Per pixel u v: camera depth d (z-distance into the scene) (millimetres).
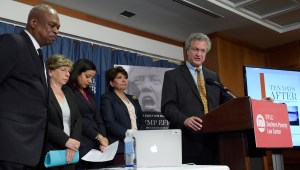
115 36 4332
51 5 3762
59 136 2014
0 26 3289
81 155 2449
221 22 4508
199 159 1835
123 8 4004
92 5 3893
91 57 4039
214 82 1940
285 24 4750
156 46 4816
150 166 1475
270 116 1524
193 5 3949
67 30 3836
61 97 2318
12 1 3420
